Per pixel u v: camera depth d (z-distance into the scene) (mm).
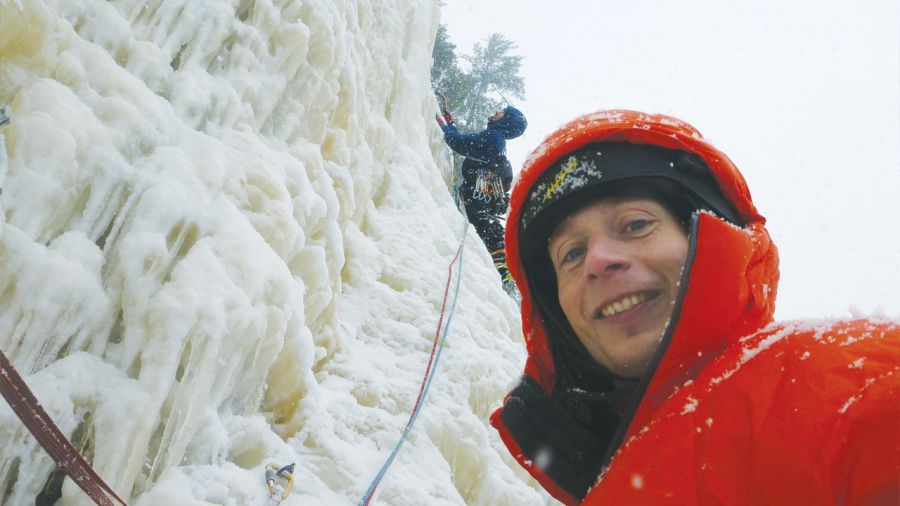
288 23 3598
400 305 4590
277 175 2969
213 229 2428
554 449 1399
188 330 2121
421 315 4594
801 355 846
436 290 5004
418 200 6086
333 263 3691
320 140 3975
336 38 4031
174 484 2068
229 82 3123
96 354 2055
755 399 835
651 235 1198
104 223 2189
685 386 982
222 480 2266
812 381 790
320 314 3588
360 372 3703
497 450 4207
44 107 2018
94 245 2098
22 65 2059
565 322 1467
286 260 2938
